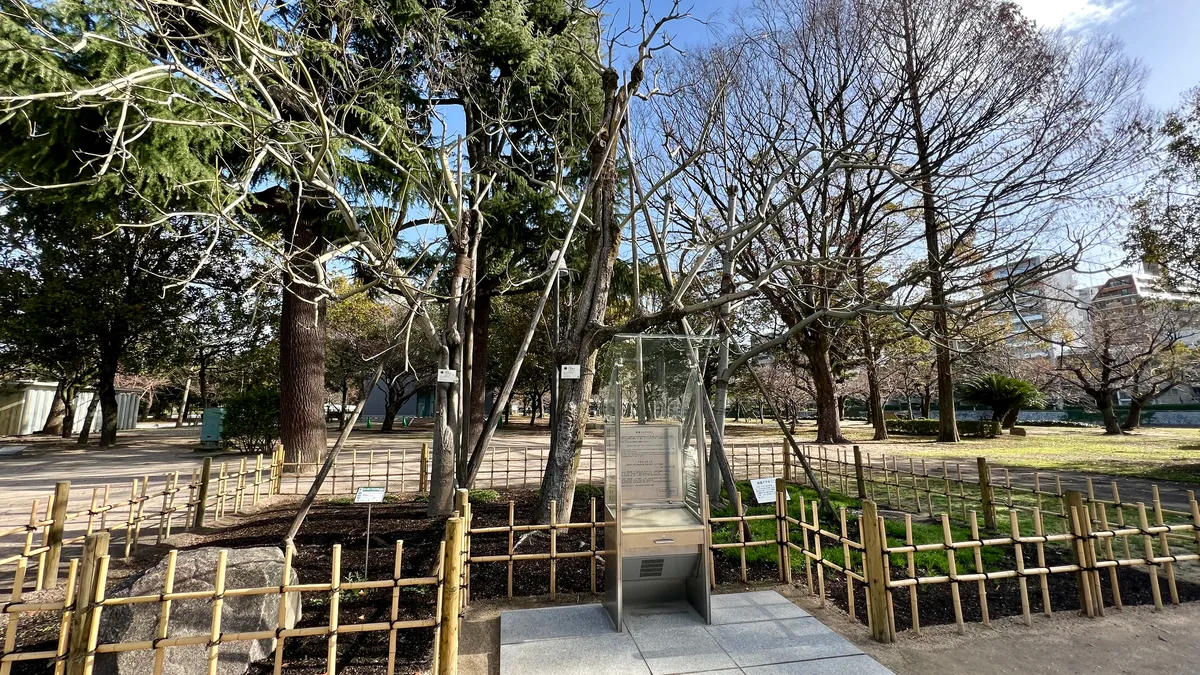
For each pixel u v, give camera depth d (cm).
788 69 1010
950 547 385
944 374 2069
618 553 374
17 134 640
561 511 618
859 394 3162
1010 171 852
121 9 516
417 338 2225
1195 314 1934
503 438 2286
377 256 658
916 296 1363
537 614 404
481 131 820
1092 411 3431
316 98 530
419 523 648
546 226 1250
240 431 1487
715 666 327
